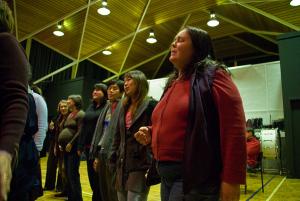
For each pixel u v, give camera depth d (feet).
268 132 22.52
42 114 7.80
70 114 12.84
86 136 11.05
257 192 14.84
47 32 31.76
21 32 30.68
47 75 37.11
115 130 8.28
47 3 26.35
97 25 30.63
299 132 20.47
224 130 3.68
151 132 4.97
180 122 4.04
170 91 4.53
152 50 37.91
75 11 27.53
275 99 25.94
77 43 33.99
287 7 24.35
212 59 4.50
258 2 24.71
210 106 3.87
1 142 2.38
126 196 7.25
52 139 15.65
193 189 3.65
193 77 4.14
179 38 4.56
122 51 37.19
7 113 2.55
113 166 8.07
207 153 3.64
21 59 2.89
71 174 11.23
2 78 2.69
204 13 28.91
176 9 27.71
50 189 15.17
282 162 23.73
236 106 3.75
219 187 3.72
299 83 20.76
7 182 2.22
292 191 15.11
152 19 29.91
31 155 5.30
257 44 37.76
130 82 7.56
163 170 4.12
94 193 10.48
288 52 21.53
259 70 27.14
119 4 27.04
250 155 15.87
